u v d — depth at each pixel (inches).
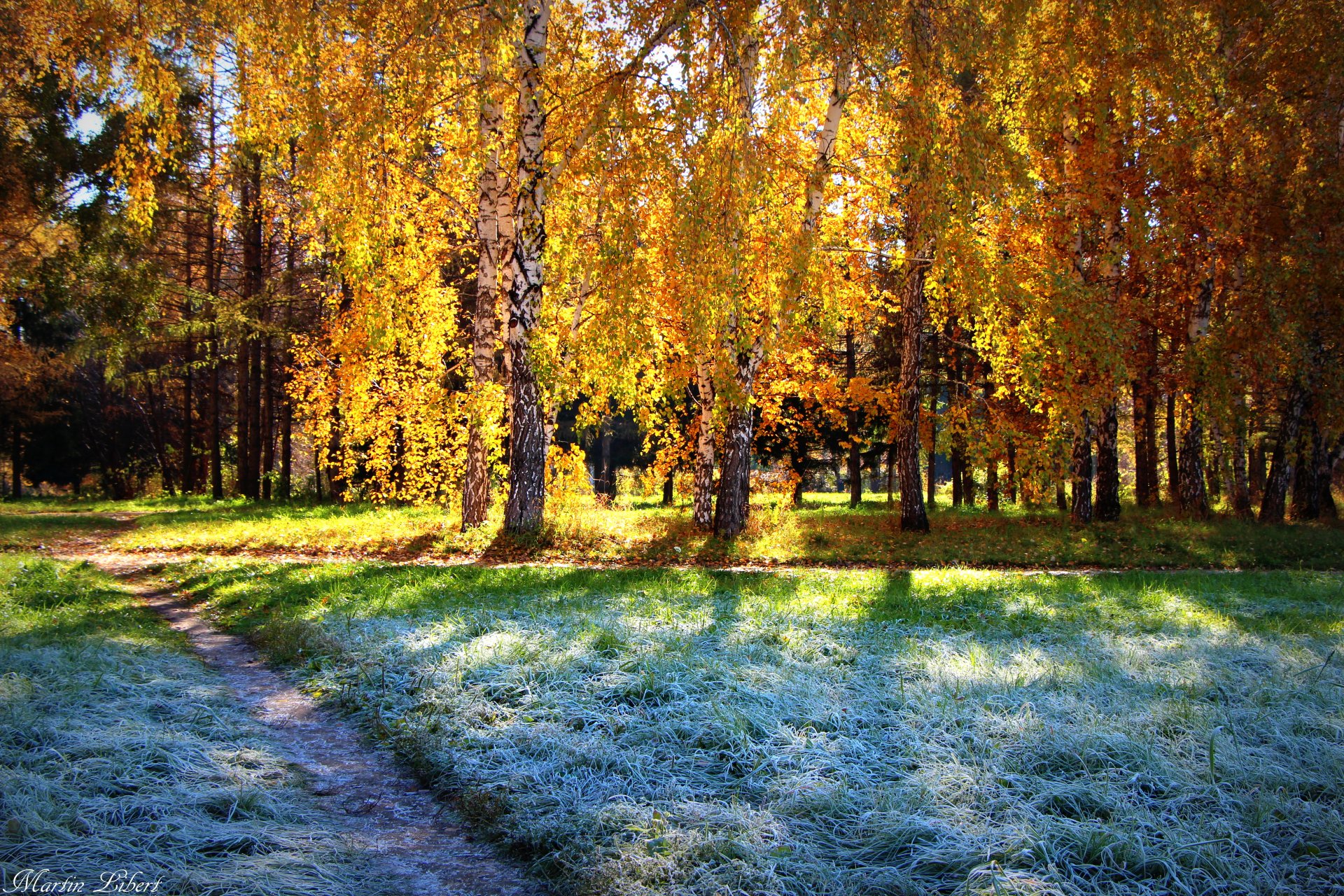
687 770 164.6
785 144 461.7
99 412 1525.6
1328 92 557.0
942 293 504.1
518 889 128.6
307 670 250.7
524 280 503.5
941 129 374.0
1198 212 554.3
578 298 564.1
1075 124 493.4
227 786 154.1
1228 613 322.0
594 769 166.9
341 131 377.7
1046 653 249.0
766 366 645.3
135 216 385.4
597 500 810.2
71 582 377.4
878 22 352.2
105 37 372.2
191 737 177.9
